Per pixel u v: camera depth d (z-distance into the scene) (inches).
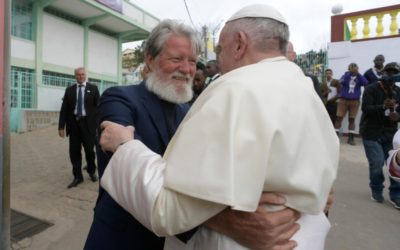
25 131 414.6
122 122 55.2
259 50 48.6
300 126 40.8
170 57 60.8
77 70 197.6
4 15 88.8
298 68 49.5
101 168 58.6
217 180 36.4
